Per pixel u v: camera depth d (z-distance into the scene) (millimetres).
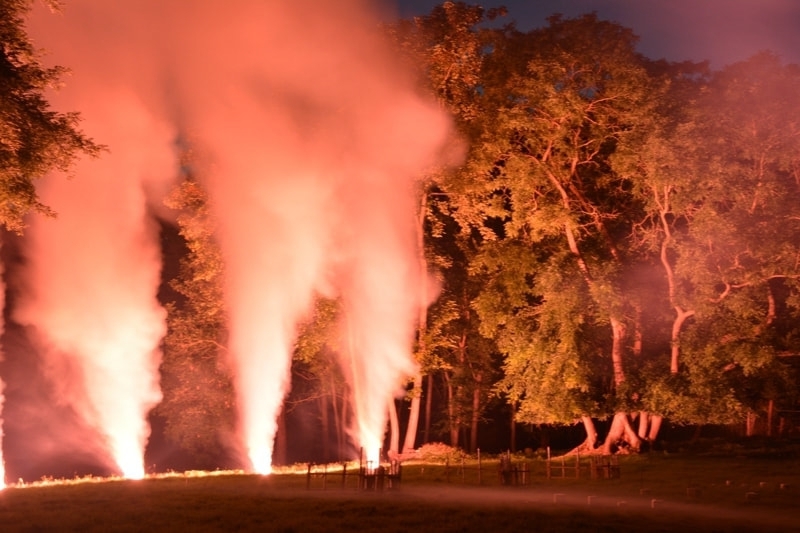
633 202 36375
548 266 32719
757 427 44562
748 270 29766
